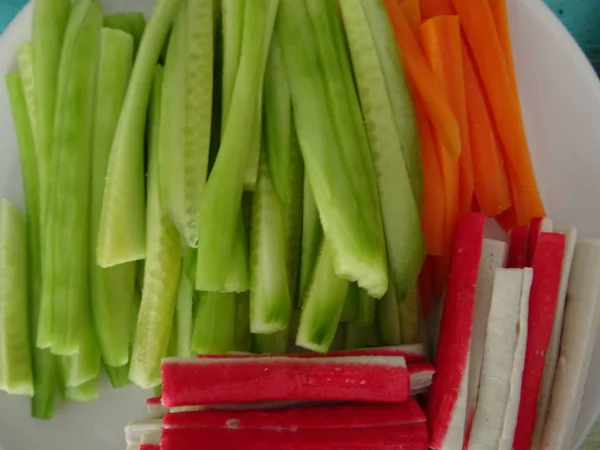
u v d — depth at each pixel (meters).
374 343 0.18
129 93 0.17
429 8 0.19
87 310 0.18
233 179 0.16
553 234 0.16
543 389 0.17
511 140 0.18
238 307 0.18
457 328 0.16
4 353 0.18
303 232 0.18
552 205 0.19
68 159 0.17
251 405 0.16
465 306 0.16
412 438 0.16
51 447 0.18
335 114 0.17
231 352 0.17
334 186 0.16
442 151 0.17
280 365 0.16
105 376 0.19
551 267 0.16
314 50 0.17
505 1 0.18
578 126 0.18
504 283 0.16
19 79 0.19
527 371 0.16
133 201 0.17
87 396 0.18
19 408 0.19
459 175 0.18
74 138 0.17
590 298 0.16
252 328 0.17
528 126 0.19
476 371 0.16
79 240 0.17
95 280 0.18
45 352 0.18
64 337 0.17
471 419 0.16
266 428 0.15
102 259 0.17
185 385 0.16
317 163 0.16
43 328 0.17
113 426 0.19
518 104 0.18
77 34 0.17
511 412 0.16
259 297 0.17
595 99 0.18
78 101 0.17
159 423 0.17
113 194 0.17
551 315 0.16
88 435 0.19
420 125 0.18
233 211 0.16
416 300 0.18
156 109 0.17
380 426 0.16
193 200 0.17
